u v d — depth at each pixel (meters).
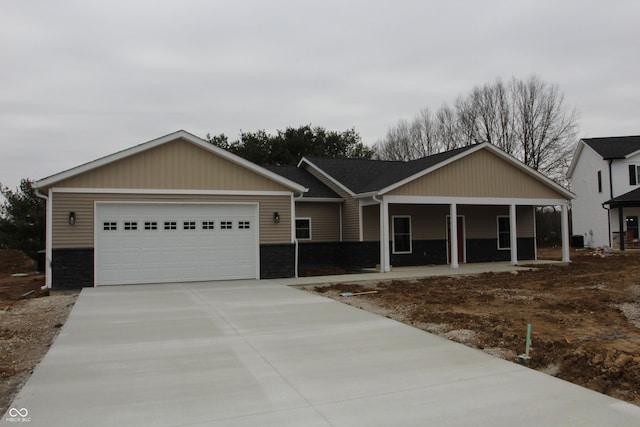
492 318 8.60
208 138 38.03
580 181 31.89
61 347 6.73
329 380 5.30
